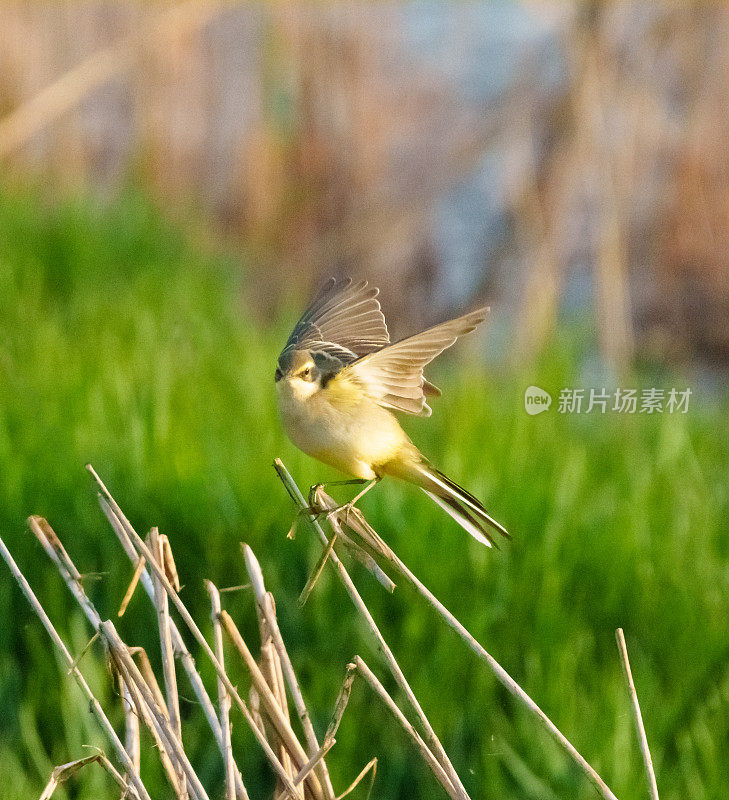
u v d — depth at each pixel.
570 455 10.56
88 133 27.14
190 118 26.02
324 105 26.00
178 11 16.34
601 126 16.69
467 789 6.92
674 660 7.95
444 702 7.41
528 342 17.72
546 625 7.86
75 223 17.81
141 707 4.86
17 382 11.55
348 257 24.89
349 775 6.90
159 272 17.81
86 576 5.07
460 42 28.73
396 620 8.08
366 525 5.21
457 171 22.06
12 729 7.31
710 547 9.22
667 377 20.28
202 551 8.53
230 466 9.32
